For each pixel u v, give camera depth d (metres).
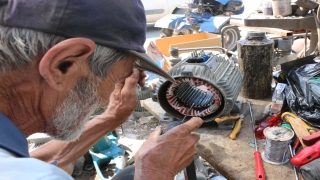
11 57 0.44
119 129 2.16
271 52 1.29
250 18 2.12
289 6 2.10
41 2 0.44
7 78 0.47
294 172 0.88
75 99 0.53
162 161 0.68
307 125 1.06
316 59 1.48
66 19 0.44
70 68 0.48
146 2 6.06
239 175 0.88
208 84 1.07
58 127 0.56
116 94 0.93
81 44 0.45
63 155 0.93
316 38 2.09
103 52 0.51
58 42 0.46
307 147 0.86
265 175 0.87
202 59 1.13
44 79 0.48
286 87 1.25
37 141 1.60
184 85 1.23
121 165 1.64
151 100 1.46
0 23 0.44
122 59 0.57
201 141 1.07
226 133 1.11
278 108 1.17
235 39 3.74
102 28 0.48
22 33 0.44
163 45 3.07
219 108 1.11
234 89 1.10
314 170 0.78
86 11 0.45
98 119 0.95
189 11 4.40
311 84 1.13
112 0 0.48
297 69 1.31
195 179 0.88
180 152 0.72
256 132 1.07
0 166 0.38
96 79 0.54
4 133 0.44
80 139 0.93
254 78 1.32
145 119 2.22
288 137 0.89
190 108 1.15
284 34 2.08
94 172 1.76
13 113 0.51
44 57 0.43
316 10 1.91
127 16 0.51
